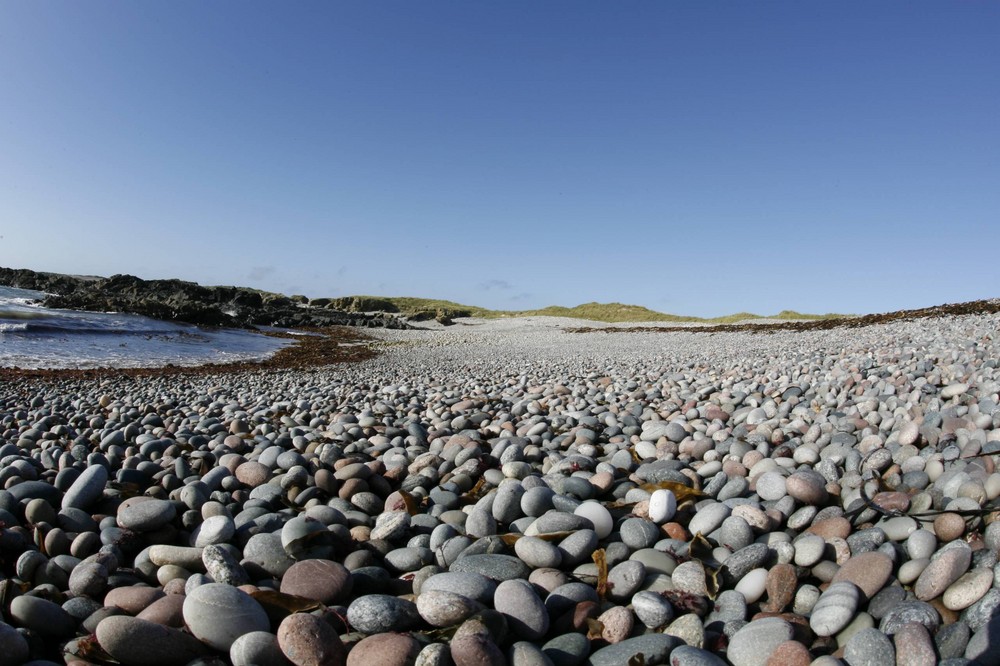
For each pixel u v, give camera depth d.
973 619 2.47
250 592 2.75
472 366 17.44
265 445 5.89
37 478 4.69
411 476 4.74
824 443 5.11
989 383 6.02
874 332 19.42
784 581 2.92
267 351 25.50
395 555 3.38
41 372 13.97
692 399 7.88
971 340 11.42
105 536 3.46
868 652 2.34
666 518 3.68
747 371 10.99
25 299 37.78
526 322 58.25
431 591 2.68
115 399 10.38
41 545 3.45
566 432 6.45
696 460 5.31
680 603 2.79
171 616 2.63
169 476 4.61
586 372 13.72
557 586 2.98
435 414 8.12
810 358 12.36
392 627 2.57
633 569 3.03
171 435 6.60
